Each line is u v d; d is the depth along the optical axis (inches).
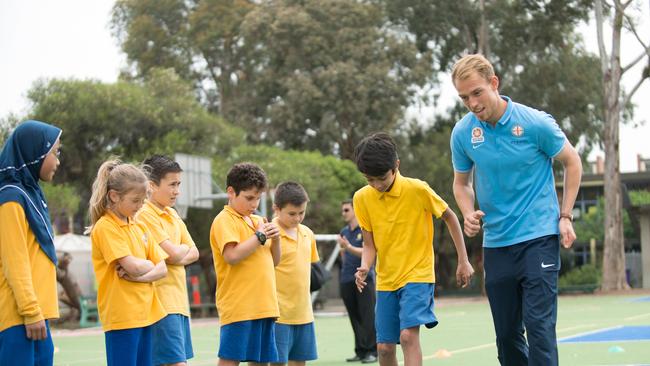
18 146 205.5
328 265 865.5
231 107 1583.4
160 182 259.9
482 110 220.4
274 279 254.5
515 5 1441.9
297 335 283.3
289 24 1476.4
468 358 402.6
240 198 251.4
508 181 224.1
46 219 208.8
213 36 1670.8
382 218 245.8
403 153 1520.7
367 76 1441.9
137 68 1758.1
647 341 442.9
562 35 1513.3
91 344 600.1
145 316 223.9
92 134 1112.2
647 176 1726.1
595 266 1475.1
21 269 197.5
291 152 1262.3
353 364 402.3
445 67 1569.9
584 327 570.9
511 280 225.8
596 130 1545.3
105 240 221.6
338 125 1483.8
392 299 247.3
